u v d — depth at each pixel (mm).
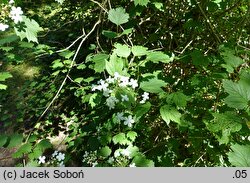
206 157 2619
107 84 1963
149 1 2471
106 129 2402
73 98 4348
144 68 2311
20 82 5516
